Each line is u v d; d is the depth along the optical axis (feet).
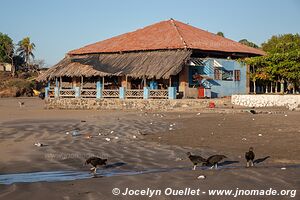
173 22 187.52
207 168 44.68
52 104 167.43
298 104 135.03
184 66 155.84
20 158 52.85
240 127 82.12
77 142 67.62
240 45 185.78
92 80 172.14
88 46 189.88
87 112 140.05
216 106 139.13
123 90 152.66
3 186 37.01
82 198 32.76
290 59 161.48
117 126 91.61
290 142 61.57
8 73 415.03
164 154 55.11
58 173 43.55
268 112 115.65
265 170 42.24
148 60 156.97
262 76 169.27
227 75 169.27
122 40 181.47
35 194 34.09
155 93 147.84
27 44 462.60
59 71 172.14
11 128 89.10
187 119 104.01
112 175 41.91
